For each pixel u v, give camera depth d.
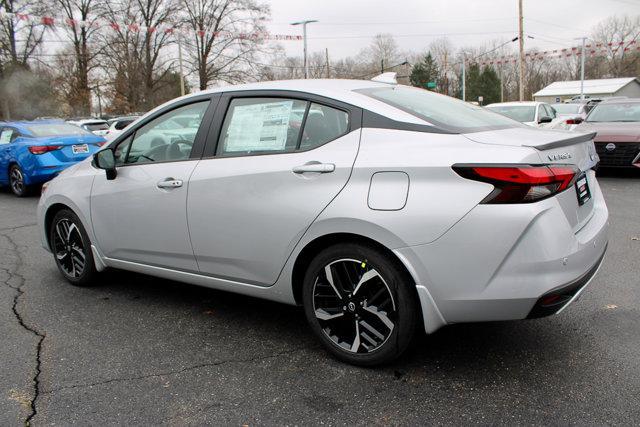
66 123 10.83
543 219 2.48
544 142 2.64
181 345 3.31
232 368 3.00
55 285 4.54
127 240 3.89
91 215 4.11
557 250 2.49
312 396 2.69
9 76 35.22
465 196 2.51
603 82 60.53
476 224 2.49
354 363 2.96
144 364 3.07
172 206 3.53
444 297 2.60
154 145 3.78
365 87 3.27
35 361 3.12
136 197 3.74
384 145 2.79
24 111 36.31
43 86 36.47
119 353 3.21
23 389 2.80
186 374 2.94
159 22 39.41
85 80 37.25
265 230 3.09
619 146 9.56
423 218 2.57
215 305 4.00
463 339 3.27
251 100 3.35
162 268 3.75
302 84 3.24
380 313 2.82
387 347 2.82
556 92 62.25
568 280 2.54
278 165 3.05
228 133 3.39
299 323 3.63
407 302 2.73
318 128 3.04
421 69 69.81
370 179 2.73
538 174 2.45
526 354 3.06
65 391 2.78
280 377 2.89
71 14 36.44
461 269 2.54
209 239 3.37
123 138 3.96
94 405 2.64
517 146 2.54
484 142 2.62
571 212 2.73
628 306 3.72
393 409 2.55
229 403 2.65
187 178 3.44
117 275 4.79
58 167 9.52
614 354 3.03
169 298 4.16
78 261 4.41
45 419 2.53
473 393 2.67
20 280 4.68
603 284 4.18
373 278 2.80
